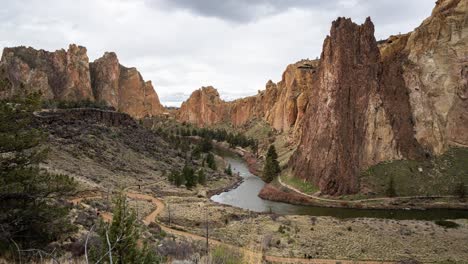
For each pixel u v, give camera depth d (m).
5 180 20.61
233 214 74.94
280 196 110.94
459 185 103.81
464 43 138.12
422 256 52.31
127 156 125.00
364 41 137.62
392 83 133.00
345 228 65.69
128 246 13.98
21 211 20.36
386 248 54.91
